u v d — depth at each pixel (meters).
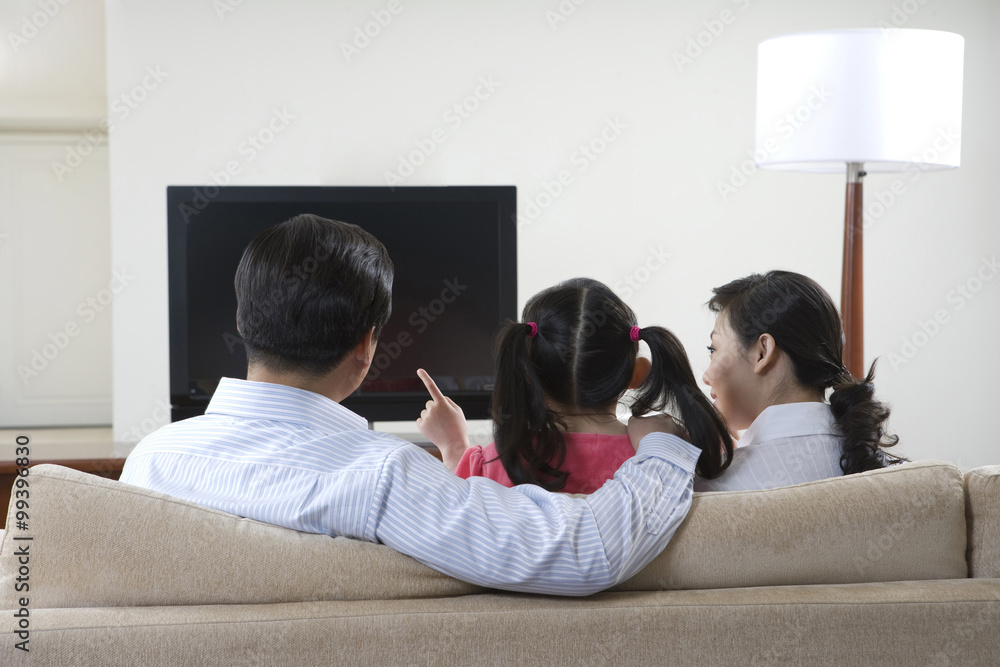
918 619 0.72
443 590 0.73
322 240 0.83
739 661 0.71
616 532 0.72
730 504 0.78
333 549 0.72
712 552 0.75
